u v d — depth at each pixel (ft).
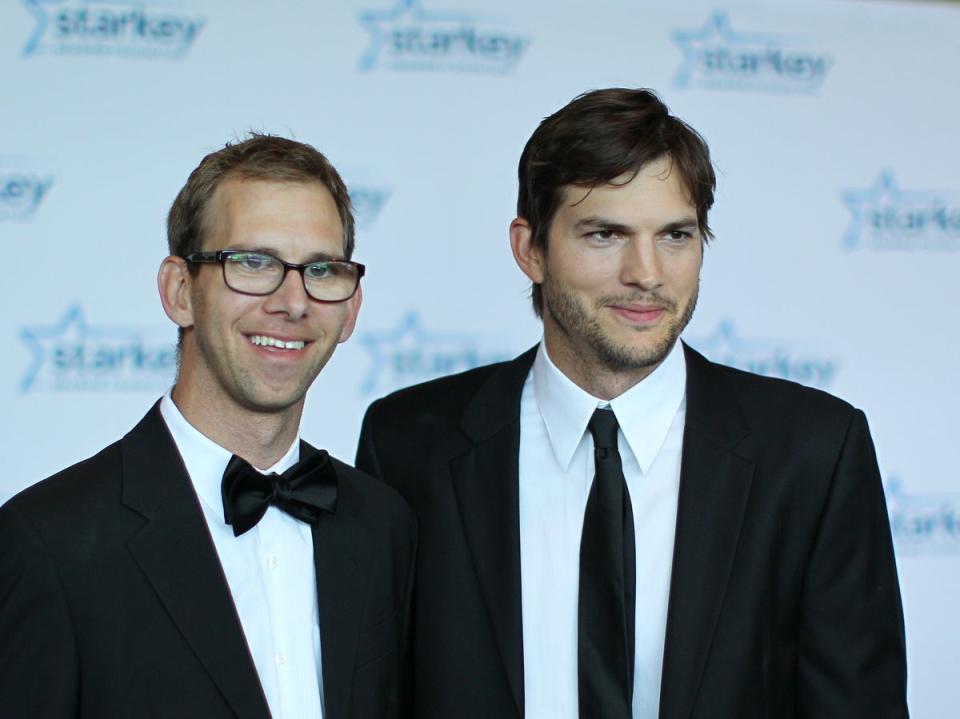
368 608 4.89
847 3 9.80
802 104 9.75
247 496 4.50
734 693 4.86
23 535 4.23
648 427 5.24
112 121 8.80
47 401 8.70
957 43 9.95
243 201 4.51
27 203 8.68
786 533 5.10
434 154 9.30
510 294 9.42
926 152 9.90
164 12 8.87
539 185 5.22
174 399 4.76
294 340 4.53
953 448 9.84
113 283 8.81
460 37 9.32
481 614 5.23
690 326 9.57
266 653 4.49
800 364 9.70
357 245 9.20
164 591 4.33
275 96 9.04
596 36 9.50
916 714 9.66
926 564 9.76
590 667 4.92
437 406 5.83
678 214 4.93
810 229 9.73
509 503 5.30
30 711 4.09
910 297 9.85
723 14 9.64
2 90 8.63
